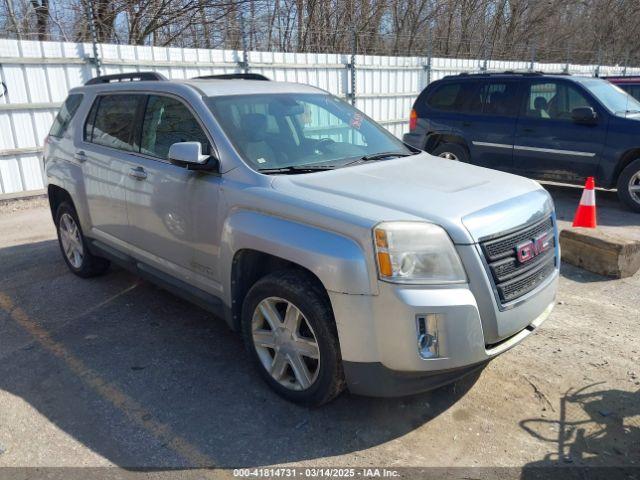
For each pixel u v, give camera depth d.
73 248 5.57
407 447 3.01
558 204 8.80
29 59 8.89
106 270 5.62
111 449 3.01
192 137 3.90
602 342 4.14
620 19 31.62
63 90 9.39
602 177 8.27
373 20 21.73
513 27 28.25
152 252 4.32
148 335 4.32
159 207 4.07
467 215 2.97
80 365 3.87
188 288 4.02
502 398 3.44
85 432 3.15
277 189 3.31
